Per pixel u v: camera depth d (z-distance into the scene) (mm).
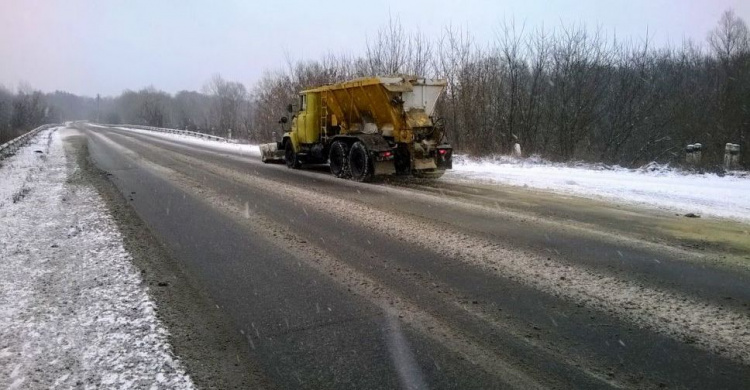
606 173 13500
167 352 3625
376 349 3672
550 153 18906
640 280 5055
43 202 9656
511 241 6559
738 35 24516
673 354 3559
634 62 20484
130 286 4969
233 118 52594
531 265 5559
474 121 21578
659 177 12430
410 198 9945
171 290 4879
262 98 35375
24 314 4270
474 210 8648
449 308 4402
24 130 52969
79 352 3613
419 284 5004
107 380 3238
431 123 13164
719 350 3609
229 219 8016
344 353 3617
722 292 4719
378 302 4555
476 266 5543
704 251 6062
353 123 14352
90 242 6617
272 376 3318
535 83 20781
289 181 12773
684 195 9891
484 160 17594
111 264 5668
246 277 5254
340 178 13453
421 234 6961
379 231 7156
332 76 27922
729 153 13305
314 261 5781
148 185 11883
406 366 3424
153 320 4172
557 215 8188
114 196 10273
